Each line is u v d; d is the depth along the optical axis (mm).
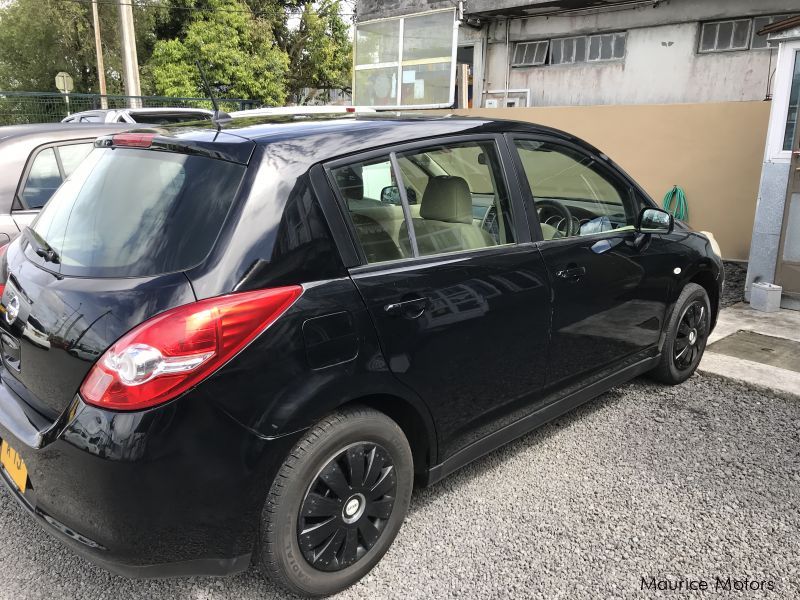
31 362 2156
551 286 2965
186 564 2021
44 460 1995
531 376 2973
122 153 2500
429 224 2602
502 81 13891
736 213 7934
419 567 2504
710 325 4395
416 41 12680
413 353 2396
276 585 2340
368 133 2498
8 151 4359
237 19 27344
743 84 10797
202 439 1907
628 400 3998
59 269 2197
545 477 3139
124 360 1849
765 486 3049
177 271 1991
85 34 30312
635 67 12016
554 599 2336
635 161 8656
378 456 2348
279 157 2209
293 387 2055
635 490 3018
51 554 2580
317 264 2180
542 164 3131
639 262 3521
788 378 4191
